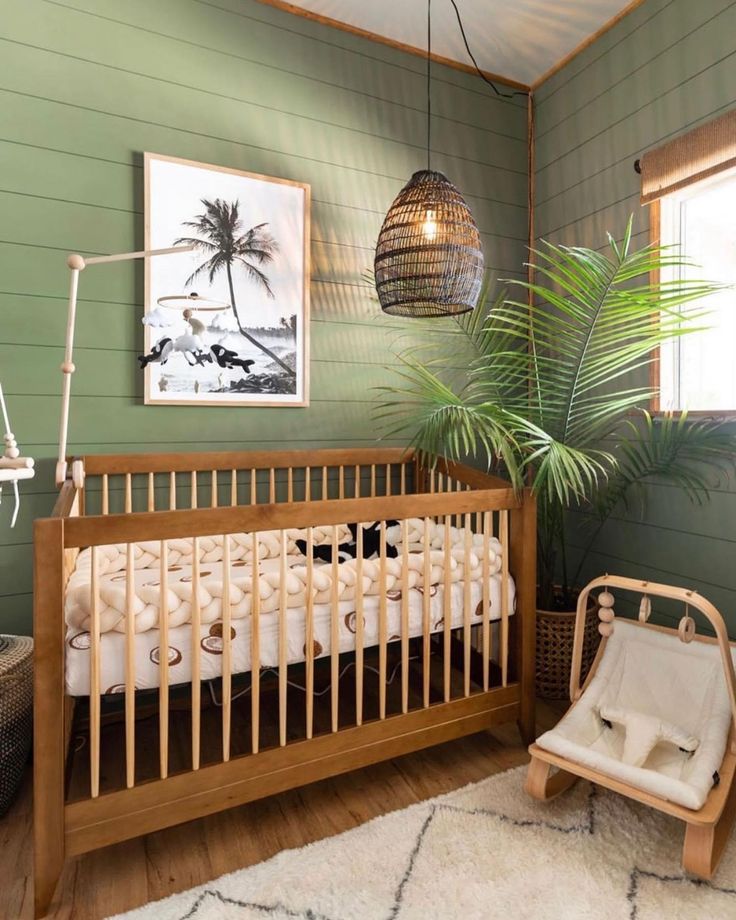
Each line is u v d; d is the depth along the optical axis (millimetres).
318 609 1587
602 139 2570
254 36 2330
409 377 2408
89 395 2066
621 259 1892
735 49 2023
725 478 2070
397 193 2637
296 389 2402
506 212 2910
